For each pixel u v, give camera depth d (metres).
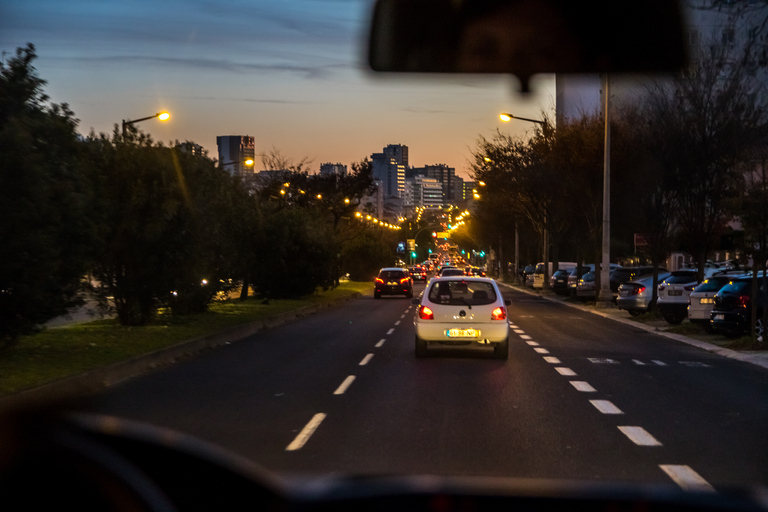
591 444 8.71
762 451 8.45
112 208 19.72
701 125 27.55
